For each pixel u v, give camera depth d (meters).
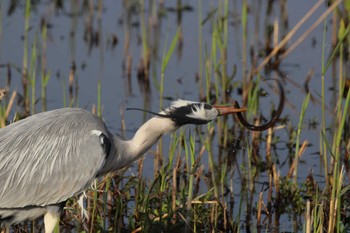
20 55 16.19
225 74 14.16
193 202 9.95
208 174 12.02
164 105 14.61
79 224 9.66
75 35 17.55
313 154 12.87
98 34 17.58
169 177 10.58
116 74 16.00
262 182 11.96
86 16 18.55
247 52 16.86
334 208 9.58
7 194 8.53
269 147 12.50
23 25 17.70
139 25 18.27
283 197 11.16
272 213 10.98
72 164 8.70
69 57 16.50
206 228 10.13
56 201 8.76
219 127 13.09
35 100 13.28
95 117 9.09
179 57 16.81
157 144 11.68
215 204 10.07
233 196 11.16
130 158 9.31
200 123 9.26
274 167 11.13
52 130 8.73
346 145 12.73
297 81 15.61
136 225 9.94
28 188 8.59
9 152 8.59
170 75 16.00
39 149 8.65
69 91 14.96
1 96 10.32
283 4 17.53
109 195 10.42
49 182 8.65
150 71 16.06
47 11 18.41
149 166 12.20
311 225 10.33
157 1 19.28
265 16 18.53
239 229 10.30
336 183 9.94
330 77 15.82
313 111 14.39
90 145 8.79
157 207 10.17
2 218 8.77
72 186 8.73
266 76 15.84
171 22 18.20
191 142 9.79
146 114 13.42
